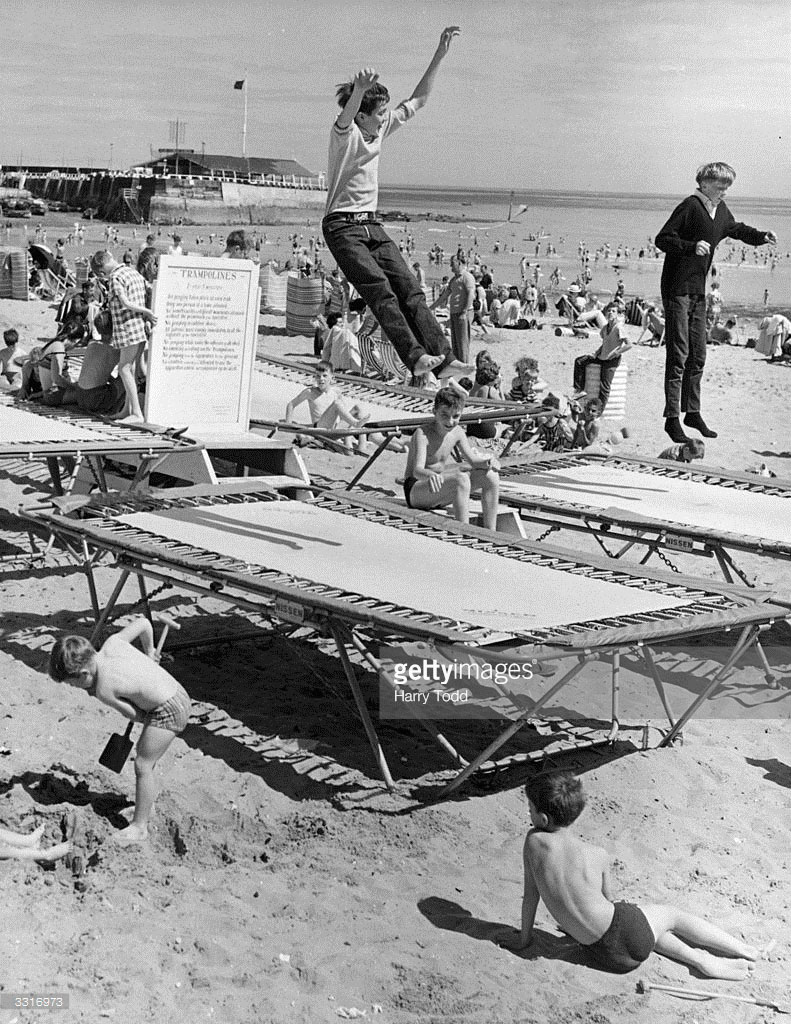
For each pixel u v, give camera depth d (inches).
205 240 3115.2
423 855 224.4
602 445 585.6
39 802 228.4
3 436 364.2
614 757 271.1
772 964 200.2
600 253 3157.0
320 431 438.9
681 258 365.7
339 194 223.0
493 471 342.3
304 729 271.0
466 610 241.3
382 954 192.5
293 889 210.8
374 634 316.5
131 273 400.8
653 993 188.9
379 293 222.7
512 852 228.8
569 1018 179.6
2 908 194.9
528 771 261.4
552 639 221.1
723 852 236.1
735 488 390.6
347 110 217.5
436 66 228.7
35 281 1088.2
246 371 404.2
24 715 262.4
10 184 4033.0
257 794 240.1
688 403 388.5
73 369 531.8
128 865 212.7
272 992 181.2
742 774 269.7
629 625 235.9
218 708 277.7
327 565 271.9
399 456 559.2
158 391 390.3
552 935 202.8
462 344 664.4
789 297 1658.5
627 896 215.6
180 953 190.1
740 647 269.4
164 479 403.5
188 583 273.7
